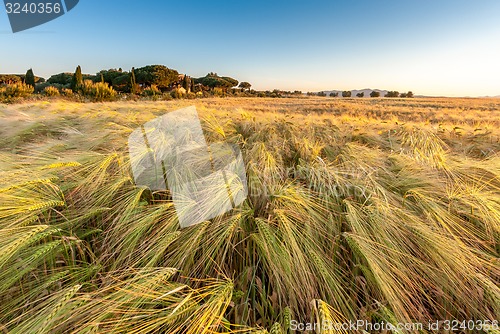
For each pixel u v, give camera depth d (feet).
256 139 13.64
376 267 4.48
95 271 4.69
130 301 3.73
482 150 12.80
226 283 4.25
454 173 8.77
